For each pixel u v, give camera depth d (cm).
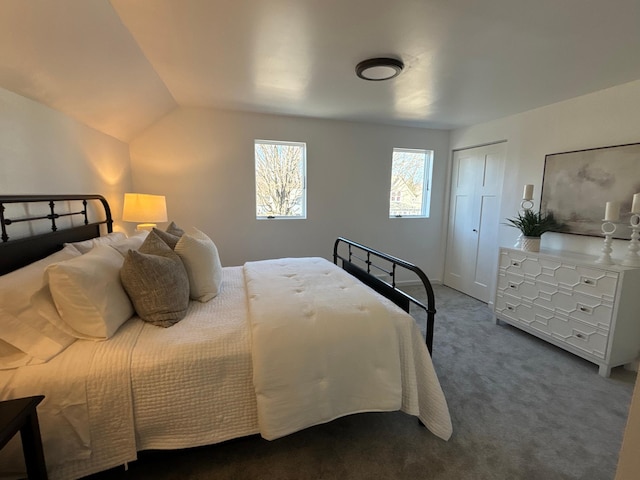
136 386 120
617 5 138
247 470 140
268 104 302
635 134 228
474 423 171
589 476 139
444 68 211
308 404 137
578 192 263
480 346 261
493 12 145
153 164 317
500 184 348
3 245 137
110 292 138
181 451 144
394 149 405
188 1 139
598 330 221
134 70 202
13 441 108
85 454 115
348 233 397
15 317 116
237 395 133
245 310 166
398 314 162
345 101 289
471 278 394
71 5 128
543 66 206
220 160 335
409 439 160
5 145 149
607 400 192
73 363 117
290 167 370
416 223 428
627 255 218
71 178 206
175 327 145
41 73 153
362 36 169
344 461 146
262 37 172
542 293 261
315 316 151
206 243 200
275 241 369
